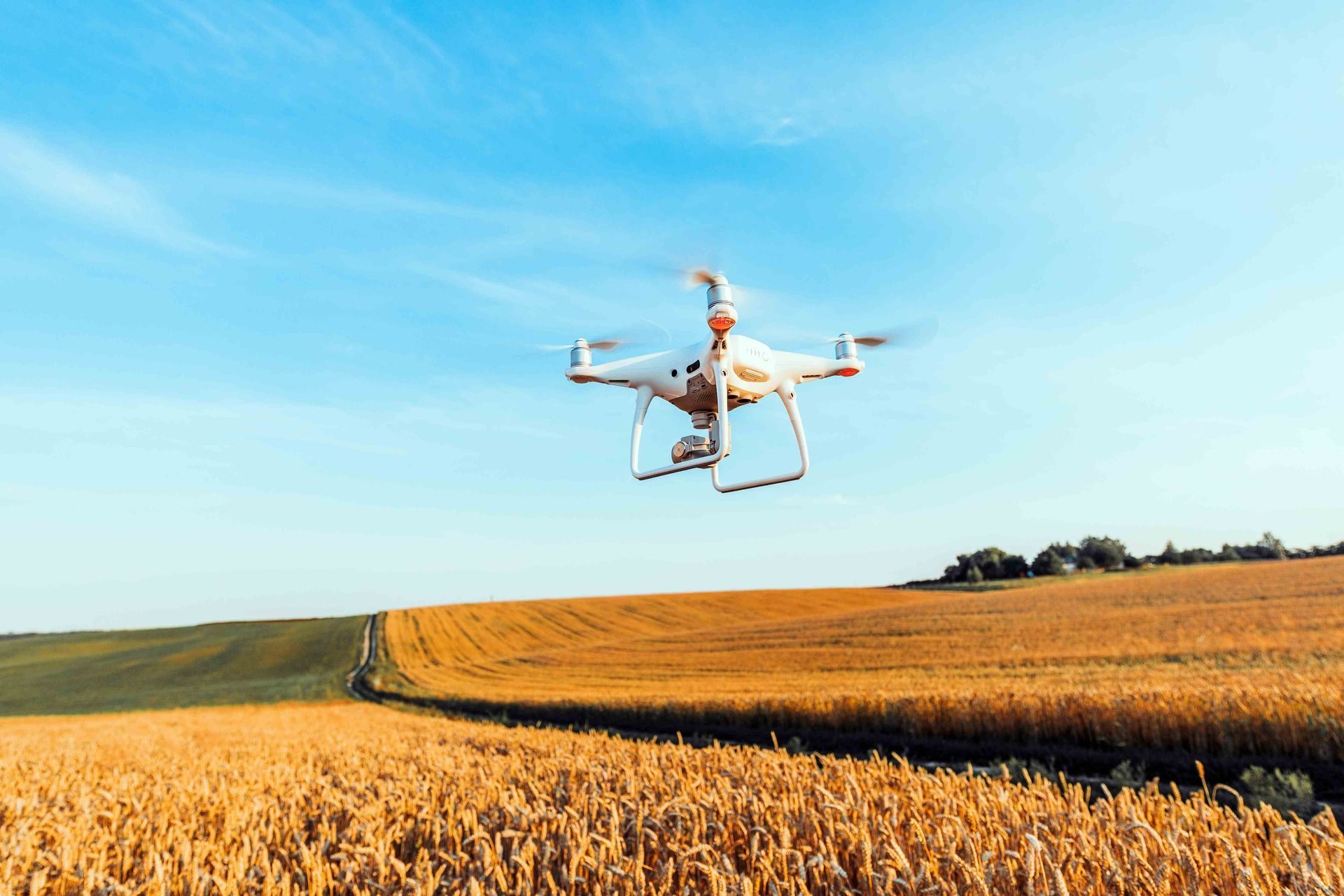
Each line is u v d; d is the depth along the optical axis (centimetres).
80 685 6750
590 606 9062
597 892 441
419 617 8981
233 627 9581
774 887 425
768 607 8638
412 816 703
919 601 8100
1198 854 431
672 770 793
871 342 629
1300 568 6856
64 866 557
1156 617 4688
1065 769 1392
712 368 543
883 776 700
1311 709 1403
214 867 566
